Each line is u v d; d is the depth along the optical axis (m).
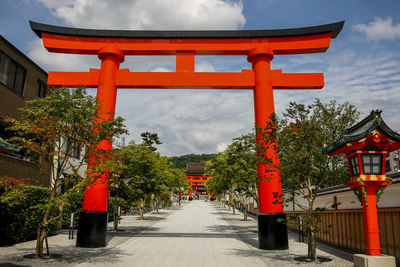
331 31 14.49
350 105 11.00
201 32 15.02
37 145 10.48
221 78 14.67
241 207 45.47
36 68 18.44
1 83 15.19
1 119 15.25
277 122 11.34
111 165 10.93
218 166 27.95
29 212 13.95
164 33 15.05
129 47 15.06
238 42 15.00
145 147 19.17
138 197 19.39
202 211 44.38
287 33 14.69
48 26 14.75
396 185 9.30
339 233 12.95
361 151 9.02
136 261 10.23
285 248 12.61
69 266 9.26
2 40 15.55
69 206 19.52
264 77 14.39
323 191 14.40
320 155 10.59
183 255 11.45
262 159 11.59
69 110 10.38
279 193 12.30
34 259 10.02
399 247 9.00
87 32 15.02
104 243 13.03
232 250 12.60
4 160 14.77
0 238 12.62
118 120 11.44
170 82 14.68
